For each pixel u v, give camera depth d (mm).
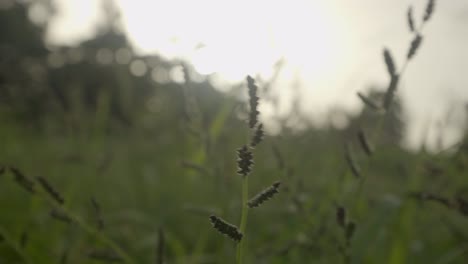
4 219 595
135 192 771
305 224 456
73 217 359
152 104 1017
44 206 646
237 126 641
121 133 999
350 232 337
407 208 455
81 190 689
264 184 556
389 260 457
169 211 666
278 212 522
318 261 457
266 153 567
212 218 227
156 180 790
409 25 323
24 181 344
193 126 472
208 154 477
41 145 1091
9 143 1033
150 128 1006
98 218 353
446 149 485
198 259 519
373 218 422
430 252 587
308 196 480
